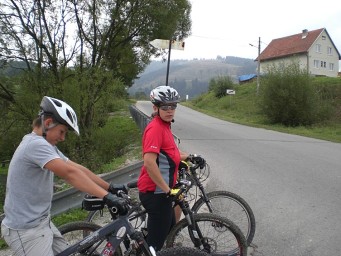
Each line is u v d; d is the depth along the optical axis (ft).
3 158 52.75
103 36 57.41
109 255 9.39
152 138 11.81
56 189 27.94
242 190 25.70
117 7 56.59
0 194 37.04
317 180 28.91
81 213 18.56
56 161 8.80
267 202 22.89
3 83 50.75
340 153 43.88
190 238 12.35
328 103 103.40
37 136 9.16
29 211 9.14
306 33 222.07
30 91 48.62
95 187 9.04
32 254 9.16
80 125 47.52
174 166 12.39
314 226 18.78
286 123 98.02
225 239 12.71
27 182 9.03
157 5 60.54
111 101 50.34
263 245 16.34
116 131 50.21
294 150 45.42
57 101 9.47
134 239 9.59
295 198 23.81
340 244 16.58
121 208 9.15
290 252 15.66
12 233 9.15
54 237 10.18
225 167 33.55
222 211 15.46
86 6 51.62
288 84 95.40
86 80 48.06
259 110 114.83
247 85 174.40
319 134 72.90
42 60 49.44
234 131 69.26
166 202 12.06
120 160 38.37
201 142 51.29
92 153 44.24
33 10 48.47
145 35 65.26
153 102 12.22
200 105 175.22
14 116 50.88
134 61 67.41
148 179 12.08
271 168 33.50
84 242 9.62
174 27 67.05
